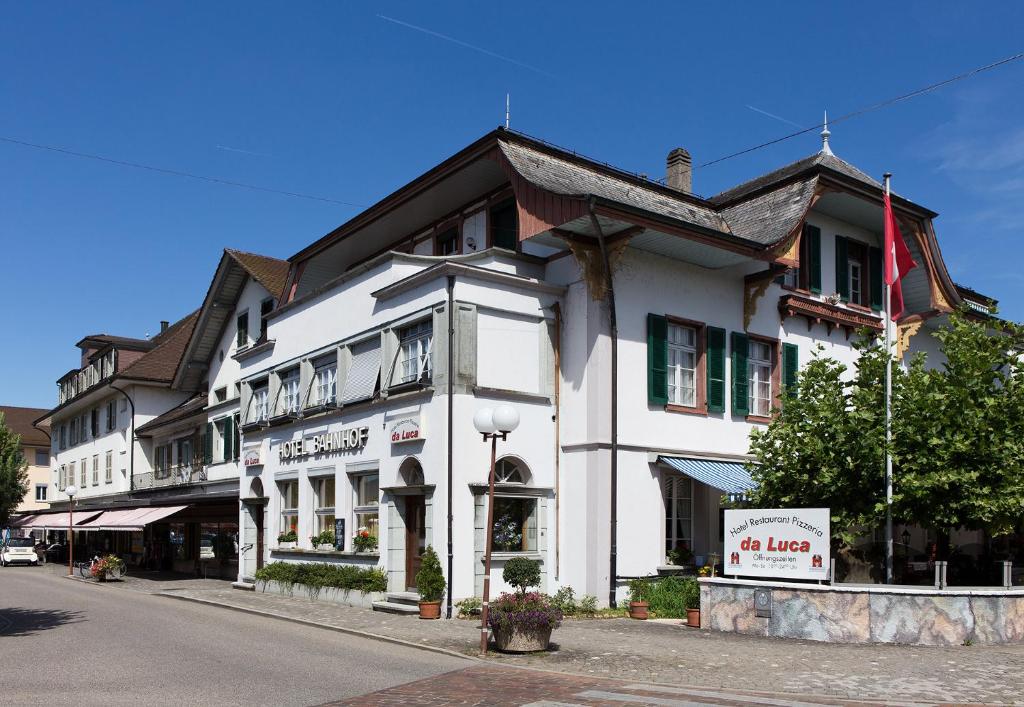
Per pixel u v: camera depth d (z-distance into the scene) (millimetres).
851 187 22891
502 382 18938
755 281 21922
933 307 25312
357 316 22188
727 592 15438
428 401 18797
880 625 13750
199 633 16344
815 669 11672
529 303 19484
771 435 17609
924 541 23391
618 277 19641
